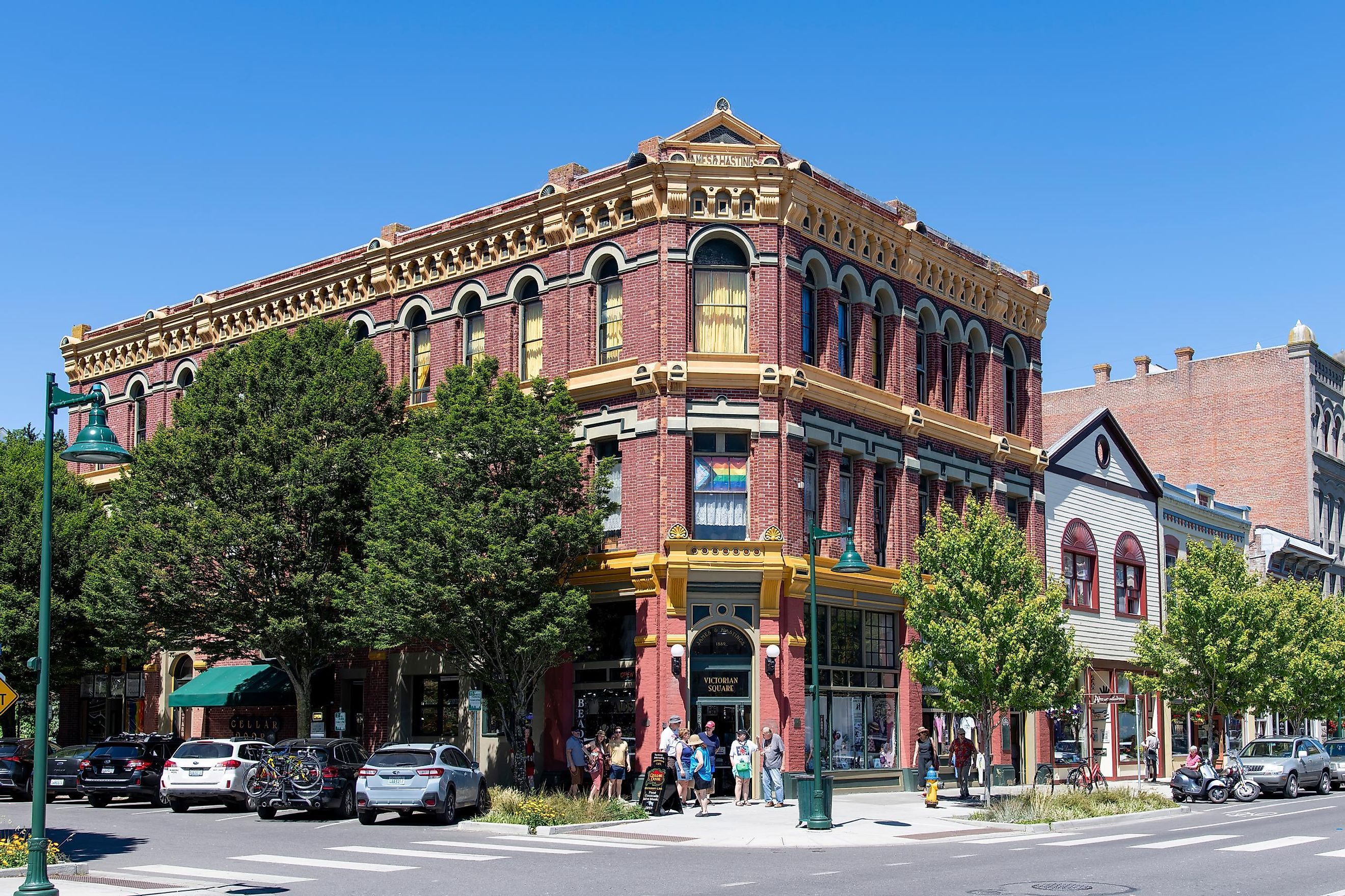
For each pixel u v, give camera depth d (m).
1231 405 70.19
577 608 31.39
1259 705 45.28
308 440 35.53
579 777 32.09
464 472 31.83
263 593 34.84
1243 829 27.06
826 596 35.31
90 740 47.66
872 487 37.72
